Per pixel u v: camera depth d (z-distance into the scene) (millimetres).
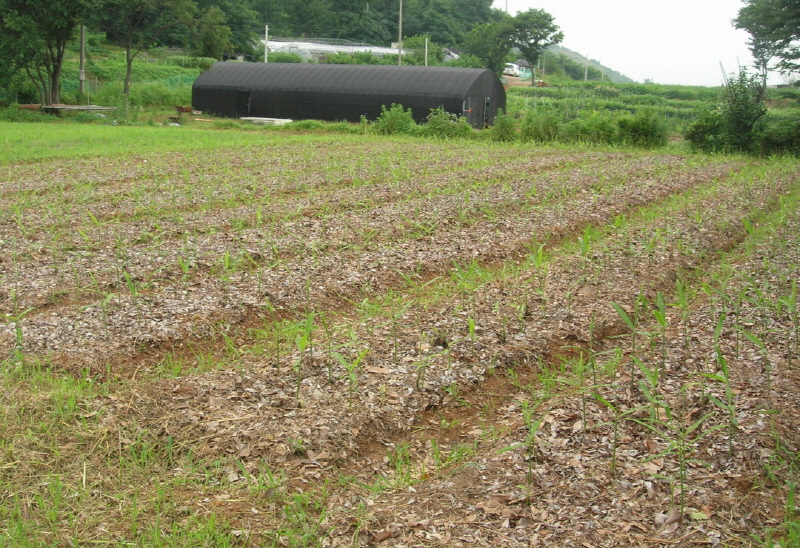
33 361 6477
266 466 5082
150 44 42875
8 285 8523
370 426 5703
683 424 5609
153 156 21016
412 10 97062
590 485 4852
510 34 76062
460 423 5980
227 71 41312
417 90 36469
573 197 14945
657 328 7730
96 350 6809
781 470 4914
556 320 7824
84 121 36562
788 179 18406
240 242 10555
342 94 37812
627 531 4395
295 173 17750
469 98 36594
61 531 4406
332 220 12062
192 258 9648
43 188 15086
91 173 17484
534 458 5203
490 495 4785
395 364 6672
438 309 8102
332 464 5199
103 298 8273
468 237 11297
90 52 59750
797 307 8078
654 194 15492
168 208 13227
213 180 16438
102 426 5465
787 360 6684
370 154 22328
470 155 22656
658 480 4863
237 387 6145
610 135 28766
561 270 9523
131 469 5023
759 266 9859
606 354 7172
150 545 4281
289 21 90625
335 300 8555
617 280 9125
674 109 55781
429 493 4844
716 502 4617
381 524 4508
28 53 37969
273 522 4535
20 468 4977
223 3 68062
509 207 13656
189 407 5785
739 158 25031
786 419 5539
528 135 29469
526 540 4328
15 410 5598
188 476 4977
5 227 11305
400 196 14750
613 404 5969
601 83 77625
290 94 39000
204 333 7453
